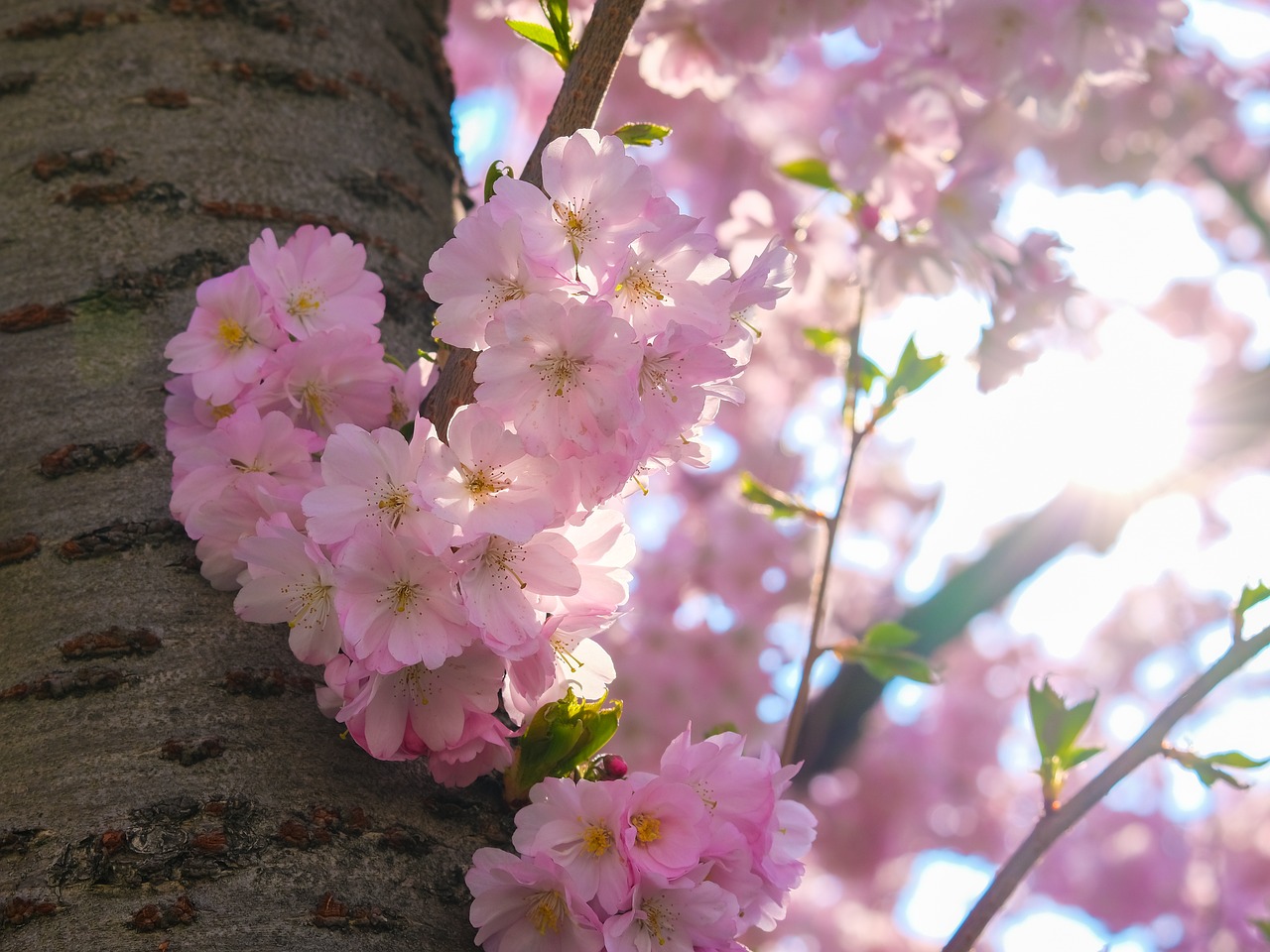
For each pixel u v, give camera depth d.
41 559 0.77
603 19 0.78
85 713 0.74
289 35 0.90
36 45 0.88
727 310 0.74
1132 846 3.22
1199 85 2.13
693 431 0.75
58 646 0.75
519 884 0.71
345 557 0.71
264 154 0.87
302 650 0.74
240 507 0.75
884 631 0.96
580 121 0.77
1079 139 2.15
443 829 0.75
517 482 0.72
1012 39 1.17
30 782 0.73
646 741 2.17
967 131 1.53
